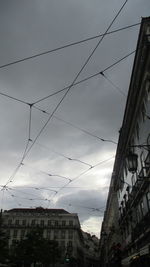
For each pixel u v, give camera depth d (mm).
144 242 19844
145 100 19344
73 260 68125
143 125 20328
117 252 17266
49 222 80188
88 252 117750
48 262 50531
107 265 59156
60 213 82375
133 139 24953
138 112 21844
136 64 18781
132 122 23750
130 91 21375
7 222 79875
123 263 31500
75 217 80375
